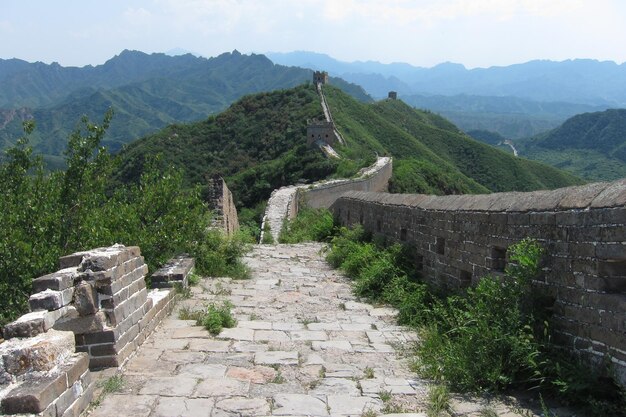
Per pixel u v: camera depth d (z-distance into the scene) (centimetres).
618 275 466
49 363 386
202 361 557
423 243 935
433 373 525
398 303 824
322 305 848
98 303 518
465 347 532
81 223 859
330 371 541
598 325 465
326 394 478
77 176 905
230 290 934
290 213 2708
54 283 474
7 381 368
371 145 7156
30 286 760
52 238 830
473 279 731
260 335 663
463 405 455
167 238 1007
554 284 534
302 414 435
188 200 1101
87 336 511
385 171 4997
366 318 768
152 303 667
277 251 1478
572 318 503
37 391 350
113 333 516
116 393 467
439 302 718
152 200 1052
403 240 1061
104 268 515
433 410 442
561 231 528
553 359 489
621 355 434
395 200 1156
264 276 1095
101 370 510
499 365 491
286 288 975
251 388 488
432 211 892
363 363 570
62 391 380
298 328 705
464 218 761
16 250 766
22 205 847
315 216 2316
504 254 672
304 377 521
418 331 681
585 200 500
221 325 689
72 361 408
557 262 530
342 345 632
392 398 471
